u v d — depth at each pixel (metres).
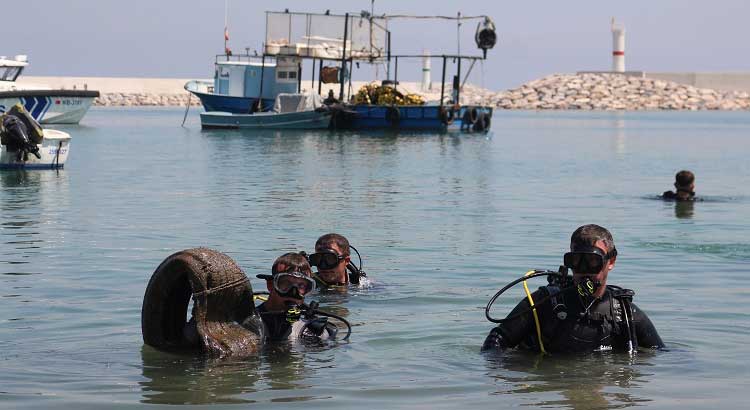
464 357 6.50
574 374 6.03
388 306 8.27
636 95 151.12
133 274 9.72
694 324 7.53
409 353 6.61
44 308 8.08
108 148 35.41
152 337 6.71
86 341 6.94
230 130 49.16
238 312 6.76
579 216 15.46
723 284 9.38
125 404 5.45
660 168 28.03
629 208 16.78
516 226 14.06
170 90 172.62
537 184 21.86
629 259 11.01
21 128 23.69
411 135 45.53
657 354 6.50
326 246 8.95
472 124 49.66
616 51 163.75
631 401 5.48
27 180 21.53
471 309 8.15
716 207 17.03
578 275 6.37
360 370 6.19
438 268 10.27
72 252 11.17
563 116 105.94
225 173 24.11
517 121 84.69
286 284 6.94
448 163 28.64
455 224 14.20
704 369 6.16
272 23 49.16
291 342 6.83
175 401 5.51
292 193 18.95
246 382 5.90
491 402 5.48
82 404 5.45
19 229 13.29
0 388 5.76
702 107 148.38
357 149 35.16
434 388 5.77
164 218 14.66
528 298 6.58
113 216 14.91
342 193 19.06
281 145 37.38
